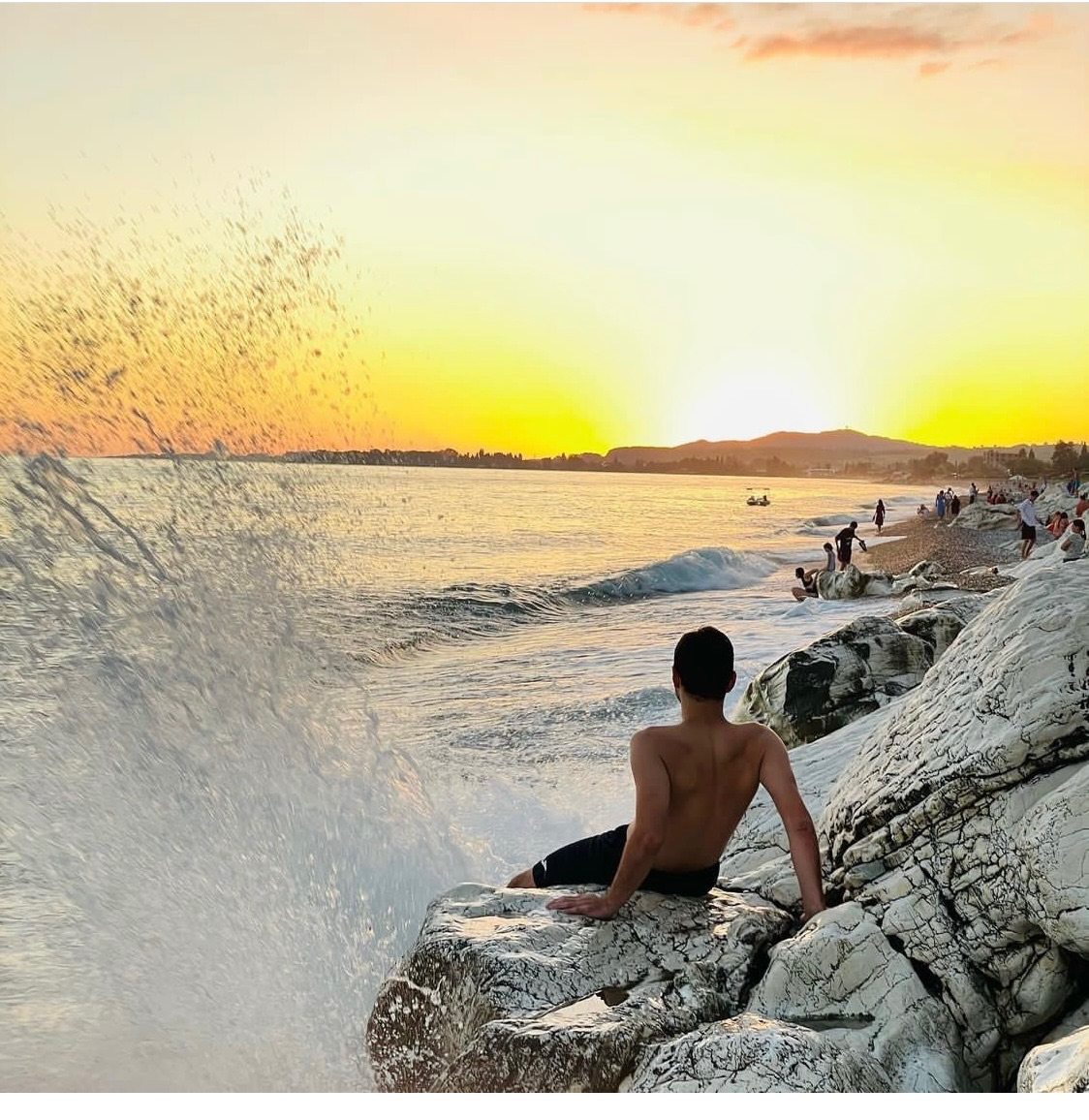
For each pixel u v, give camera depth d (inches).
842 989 119.5
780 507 3673.7
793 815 135.9
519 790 299.7
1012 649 129.2
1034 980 116.6
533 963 120.3
